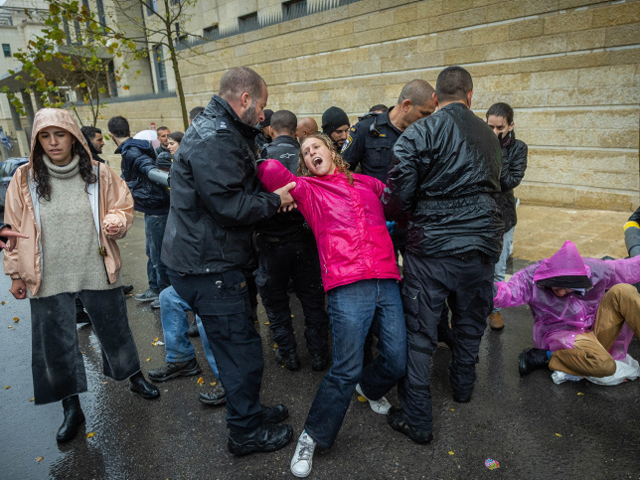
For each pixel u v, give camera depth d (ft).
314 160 7.52
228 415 7.50
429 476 7.06
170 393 9.80
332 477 7.15
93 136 14.24
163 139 18.81
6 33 114.52
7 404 9.83
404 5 25.85
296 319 13.28
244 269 7.66
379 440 7.94
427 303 7.60
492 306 8.20
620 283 8.86
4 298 16.63
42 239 7.98
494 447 7.60
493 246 7.45
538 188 23.39
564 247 8.88
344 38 29.30
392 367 7.47
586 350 8.66
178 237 7.03
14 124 101.14
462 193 7.22
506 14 22.33
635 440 7.59
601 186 21.50
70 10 20.80
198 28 40.75
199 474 7.41
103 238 8.41
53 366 8.27
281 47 33.55
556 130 22.18
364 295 7.17
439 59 25.21
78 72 39.24
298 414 8.83
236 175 6.60
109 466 7.73
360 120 10.48
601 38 19.98
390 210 7.61
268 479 7.22
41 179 7.80
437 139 7.10
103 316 8.74
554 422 8.13
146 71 56.24
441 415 8.48
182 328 10.09
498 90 23.52
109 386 10.19
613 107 20.43
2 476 7.62
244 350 7.36
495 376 9.64
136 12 45.06
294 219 9.09
